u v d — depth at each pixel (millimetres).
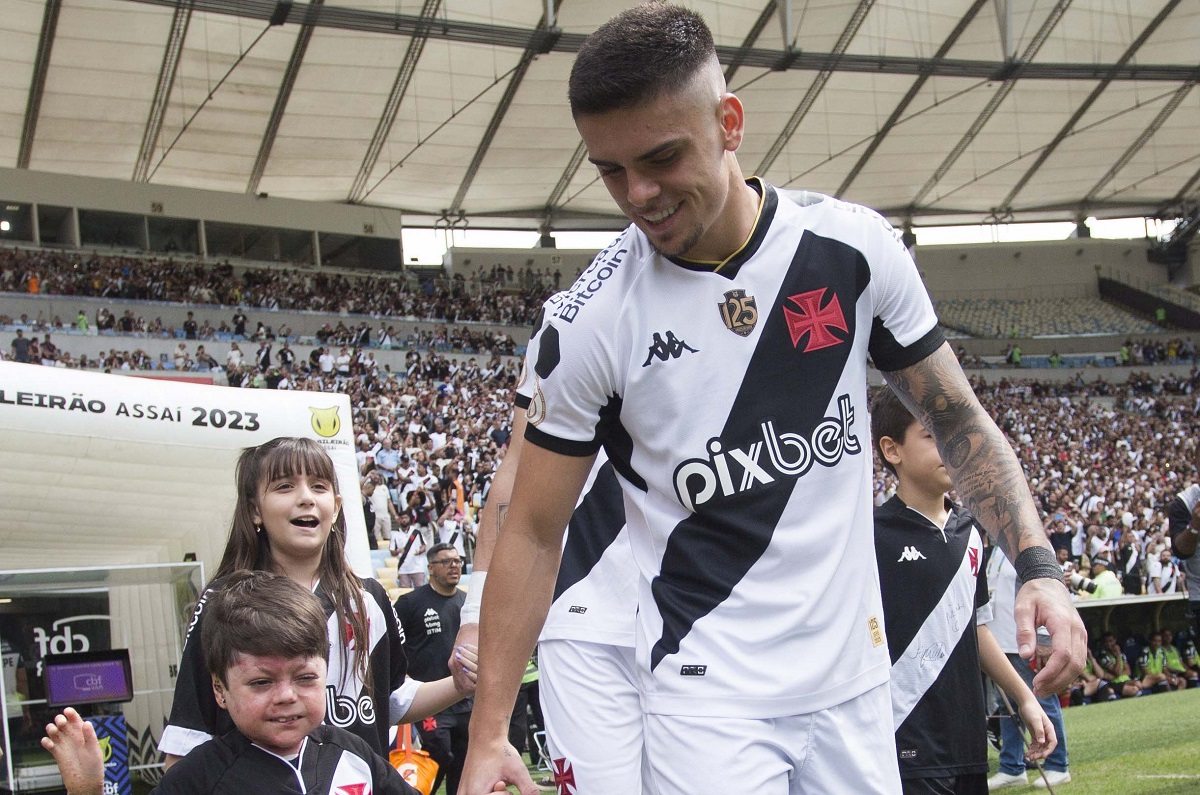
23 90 29281
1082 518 20266
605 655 2418
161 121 31594
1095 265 47562
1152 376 43656
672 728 1867
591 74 1691
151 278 33656
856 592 1914
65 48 27734
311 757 2367
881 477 19312
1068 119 38406
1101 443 36250
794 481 1867
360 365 31891
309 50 29109
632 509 1986
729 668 1854
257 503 2920
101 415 5840
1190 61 36125
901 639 3268
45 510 6090
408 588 14969
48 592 4562
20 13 26375
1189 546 5641
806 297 1889
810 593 1861
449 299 38500
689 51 1707
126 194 34750
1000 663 3809
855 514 1922
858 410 1939
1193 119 39594
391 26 26844
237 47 28625
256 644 2260
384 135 33875
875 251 1948
